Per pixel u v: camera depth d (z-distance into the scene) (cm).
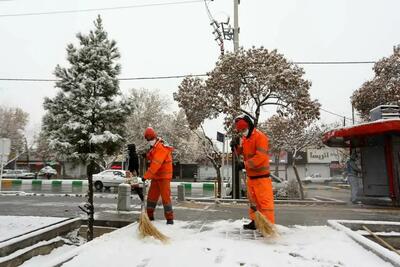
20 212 1114
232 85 1514
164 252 436
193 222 679
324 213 924
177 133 4178
